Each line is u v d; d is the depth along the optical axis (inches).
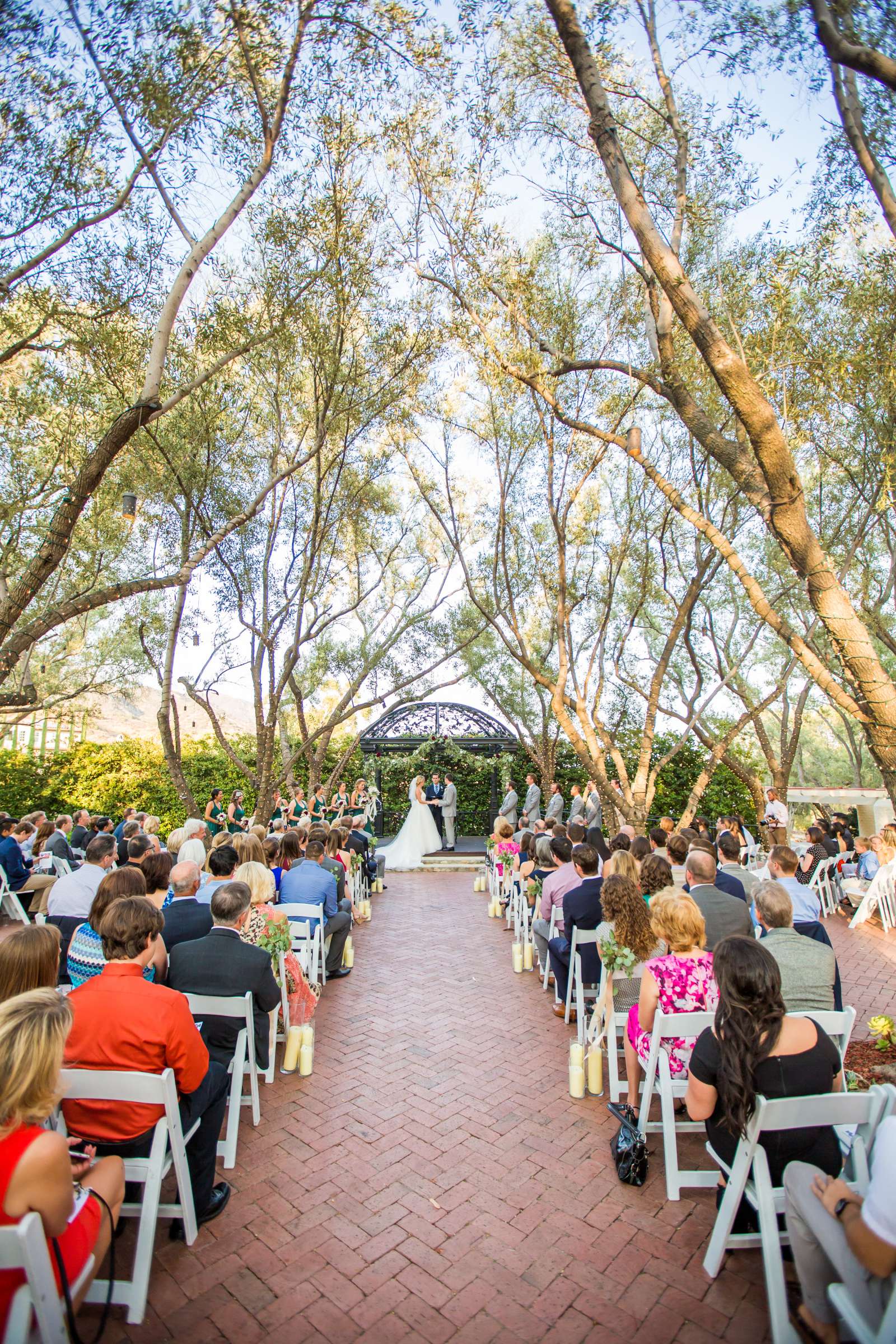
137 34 218.8
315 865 253.9
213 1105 125.2
